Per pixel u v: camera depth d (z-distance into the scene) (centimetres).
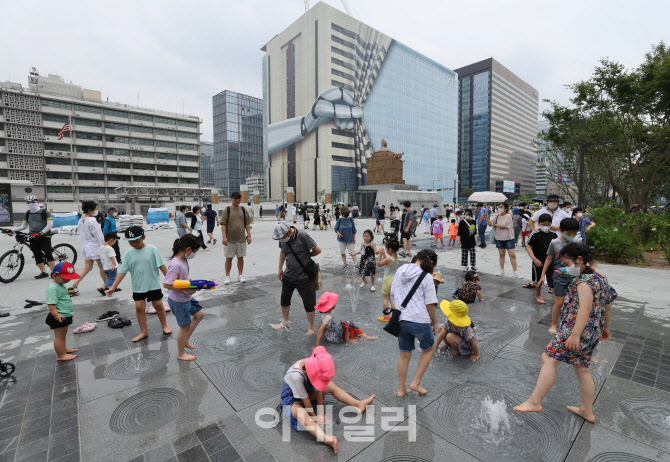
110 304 587
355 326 442
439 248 1306
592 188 2078
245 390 321
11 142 6781
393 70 11156
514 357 388
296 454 240
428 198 4138
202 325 489
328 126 9869
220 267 924
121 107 7906
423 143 12238
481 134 14750
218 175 13150
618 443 249
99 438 256
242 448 246
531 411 283
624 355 392
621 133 1684
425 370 330
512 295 638
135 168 8269
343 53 9944
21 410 292
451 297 633
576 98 1753
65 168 7356
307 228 2270
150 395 312
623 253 993
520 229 1287
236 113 12900
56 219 1994
